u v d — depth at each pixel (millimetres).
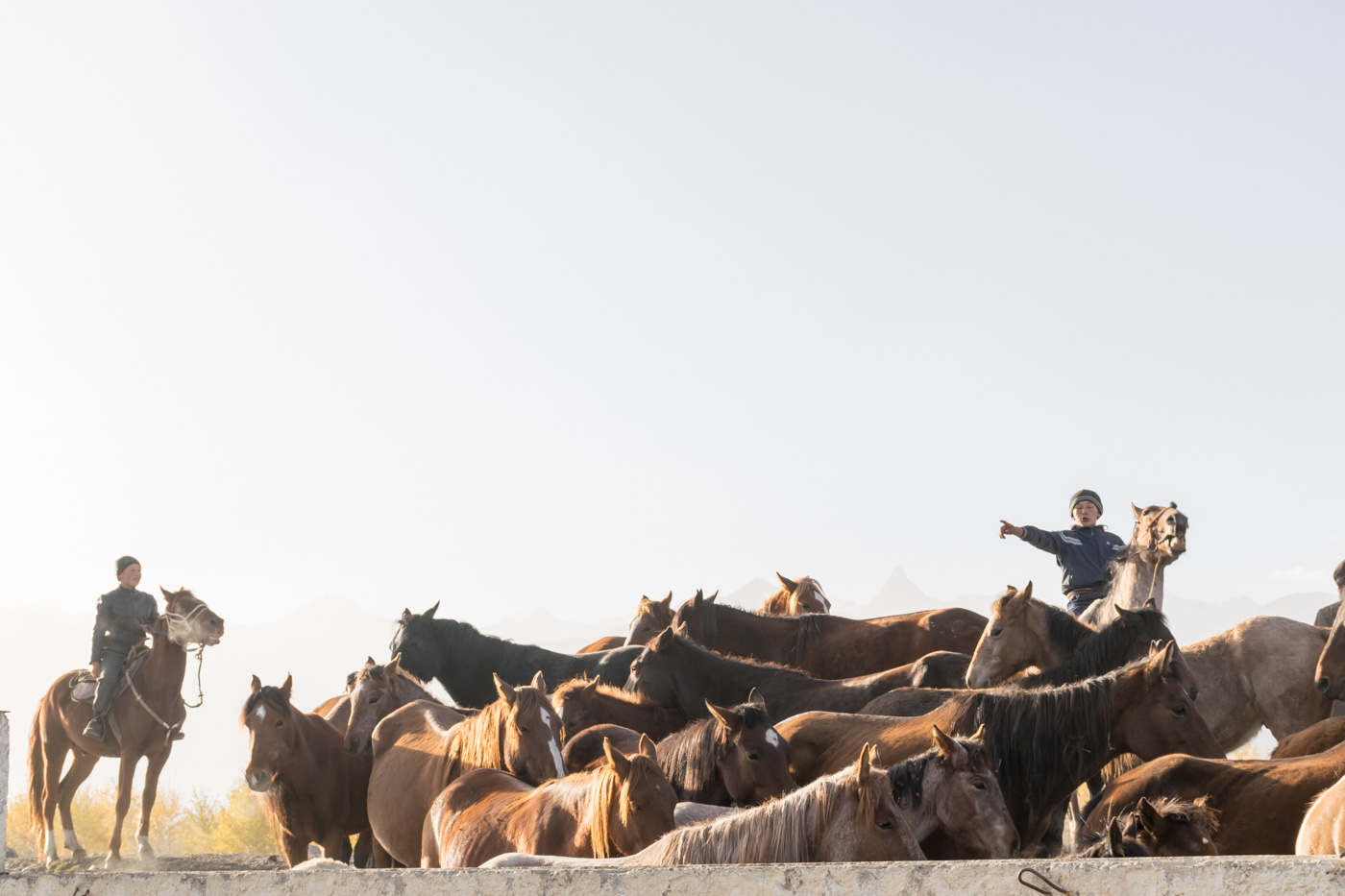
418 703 11828
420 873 4043
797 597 15531
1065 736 8344
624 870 3893
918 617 12594
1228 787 7551
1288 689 10500
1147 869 3506
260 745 11695
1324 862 3385
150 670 14805
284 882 4121
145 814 14875
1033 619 10656
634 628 14727
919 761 6852
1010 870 3598
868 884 3695
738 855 5695
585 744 9922
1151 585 11500
